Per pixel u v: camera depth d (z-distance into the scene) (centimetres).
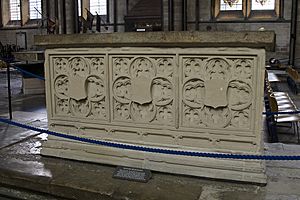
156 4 1955
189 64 299
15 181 309
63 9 1845
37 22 2256
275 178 299
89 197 282
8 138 427
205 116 302
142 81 313
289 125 646
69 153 345
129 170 308
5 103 836
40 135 440
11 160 347
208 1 1875
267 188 279
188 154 287
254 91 284
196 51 293
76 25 1869
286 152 367
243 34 271
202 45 290
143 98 315
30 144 401
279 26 1786
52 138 361
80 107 347
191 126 307
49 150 355
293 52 1755
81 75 339
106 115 335
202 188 281
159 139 318
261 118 286
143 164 313
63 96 351
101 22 2130
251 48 279
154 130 318
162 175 306
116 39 308
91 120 342
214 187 282
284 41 1788
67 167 328
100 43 317
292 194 268
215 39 278
